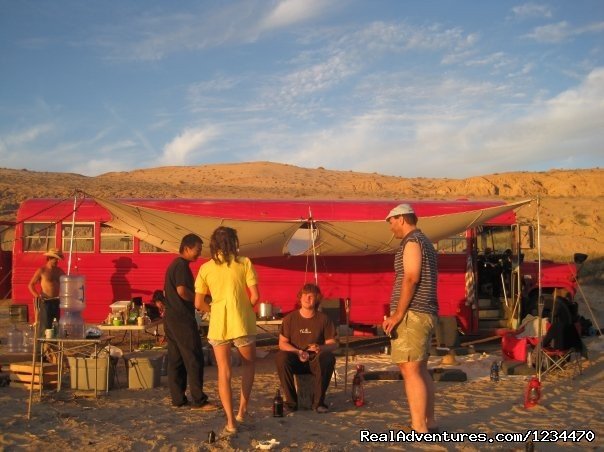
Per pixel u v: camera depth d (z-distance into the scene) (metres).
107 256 13.26
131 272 13.22
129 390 8.38
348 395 8.16
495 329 13.38
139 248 13.26
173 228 10.07
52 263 10.02
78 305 8.09
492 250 13.77
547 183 52.50
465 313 13.30
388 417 7.01
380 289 13.23
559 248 29.59
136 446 5.86
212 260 6.36
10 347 9.91
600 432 6.45
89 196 9.02
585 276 24.69
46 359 9.09
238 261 6.30
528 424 6.74
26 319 13.14
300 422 6.76
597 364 10.17
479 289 13.85
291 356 7.34
